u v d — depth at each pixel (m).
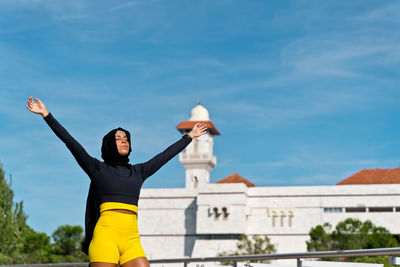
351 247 72.38
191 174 98.69
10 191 78.44
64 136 5.25
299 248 90.06
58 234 108.06
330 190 91.12
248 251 83.25
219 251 90.25
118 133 5.43
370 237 71.06
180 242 94.69
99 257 4.98
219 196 91.75
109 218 5.07
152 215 96.88
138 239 5.20
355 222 75.69
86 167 5.21
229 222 90.44
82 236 108.75
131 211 5.16
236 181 99.56
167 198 97.06
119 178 5.19
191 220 95.06
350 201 89.75
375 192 89.12
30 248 85.44
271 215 92.56
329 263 7.15
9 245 76.12
